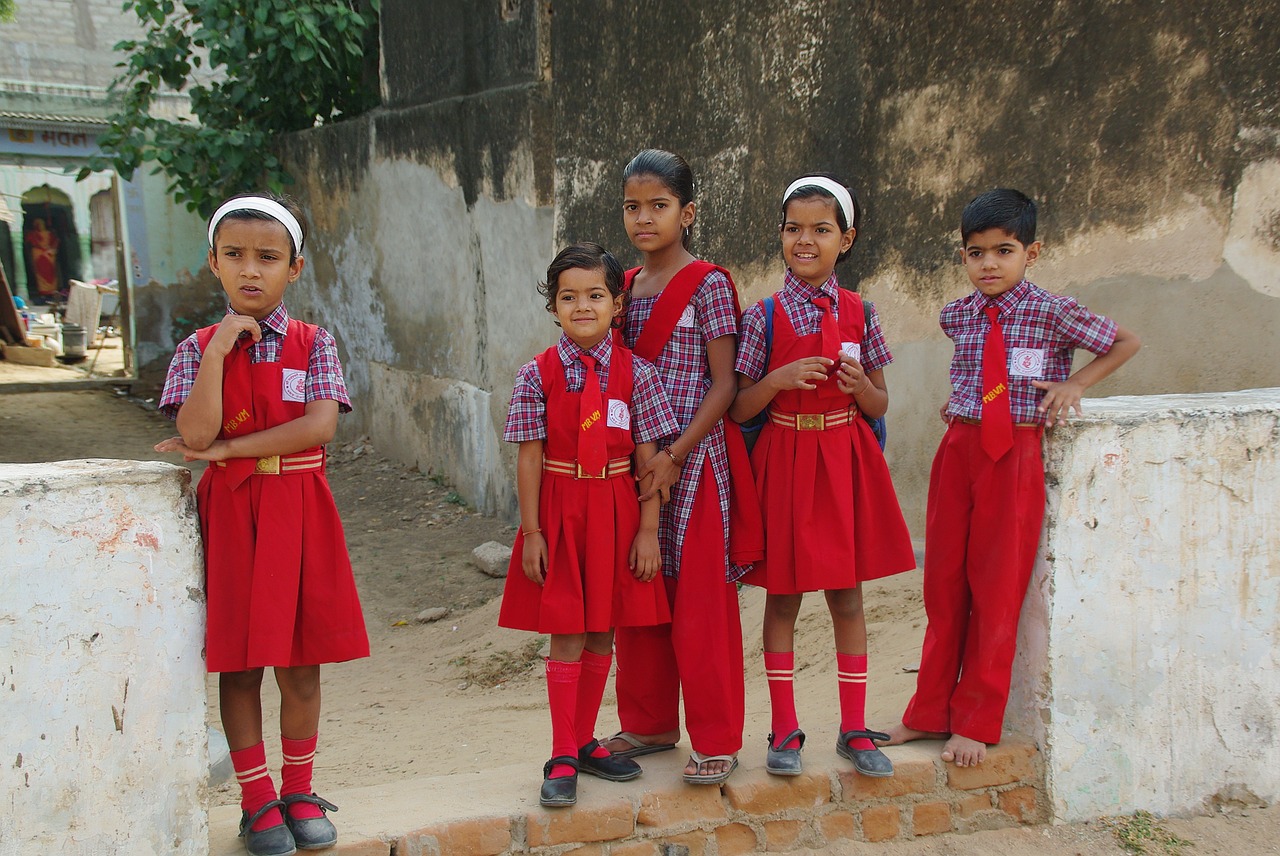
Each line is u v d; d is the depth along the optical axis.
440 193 8.34
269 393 2.43
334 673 5.59
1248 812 3.06
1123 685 2.94
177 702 2.36
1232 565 2.99
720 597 2.77
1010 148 4.69
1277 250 4.04
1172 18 4.19
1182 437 2.90
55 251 26.52
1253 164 4.05
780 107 5.43
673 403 2.83
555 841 2.65
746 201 5.68
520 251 7.31
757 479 2.87
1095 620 2.90
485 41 7.54
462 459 8.52
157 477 2.30
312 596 2.44
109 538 2.25
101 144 10.64
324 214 10.59
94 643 2.26
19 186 25.62
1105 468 2.85
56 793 2.24
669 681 3.02
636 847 2.70
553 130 6.95
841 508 2.78
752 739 3.26
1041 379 2.82
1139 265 4.40
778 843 2.80
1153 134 4.29
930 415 5.07
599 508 2.69
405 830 2.55
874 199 5.16
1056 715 2.90
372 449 10.22
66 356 15.98
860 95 5.09
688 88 5.95
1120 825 2.95
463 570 7.04
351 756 4.29
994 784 2.92
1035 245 2.88
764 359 2.86
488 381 7.97
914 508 5.20
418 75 8.54
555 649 2.73
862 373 2.77
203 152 10.50
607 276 2.71
